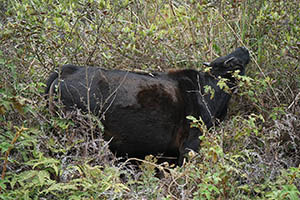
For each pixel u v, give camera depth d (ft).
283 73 23.56
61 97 17.08
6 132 14.76
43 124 16.42
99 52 21.90
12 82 17.17
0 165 15.20
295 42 22.54
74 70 17.69
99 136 16.38
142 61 22.77
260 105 22.30
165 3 28.07
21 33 20.01
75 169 15.01
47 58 22.09
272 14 23.07
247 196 15.47
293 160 19.77
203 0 24.13
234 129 18.63
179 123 18.65
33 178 14.28
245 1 25.86
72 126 16.67
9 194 13.38
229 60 20.48
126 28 21.07
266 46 24.48
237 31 26.25
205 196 14.61
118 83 17.47
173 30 25.12
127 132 17.63
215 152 14.61
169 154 19.07
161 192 15.29
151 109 17.78
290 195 13.35
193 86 19.33
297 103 22.58
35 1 20.71
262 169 16.56
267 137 18.97
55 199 14.48
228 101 20.98
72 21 22.17
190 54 24.86
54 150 15.25
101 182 14.11
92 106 17.10
